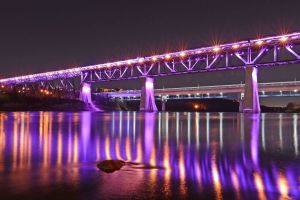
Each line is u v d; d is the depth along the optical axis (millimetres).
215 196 17375
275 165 25562
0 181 19766
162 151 33312
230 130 63969
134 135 51562
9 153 30172
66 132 54594
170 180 20344
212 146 38125
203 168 24188
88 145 37406
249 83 142250
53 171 22438
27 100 199750
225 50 157250
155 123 87062
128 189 18391
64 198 16938
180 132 58406
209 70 166500
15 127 64188
